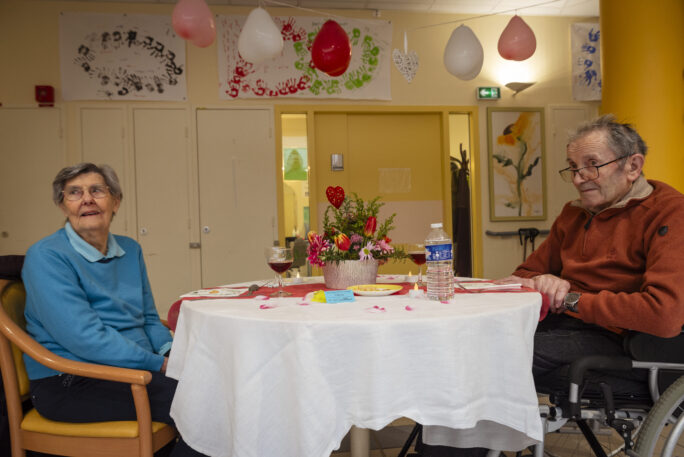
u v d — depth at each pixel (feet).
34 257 4.35
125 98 13.79
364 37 14.61
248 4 14.10
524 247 15.29
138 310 5.20
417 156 15.25
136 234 13.92
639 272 4.72
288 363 3.39
